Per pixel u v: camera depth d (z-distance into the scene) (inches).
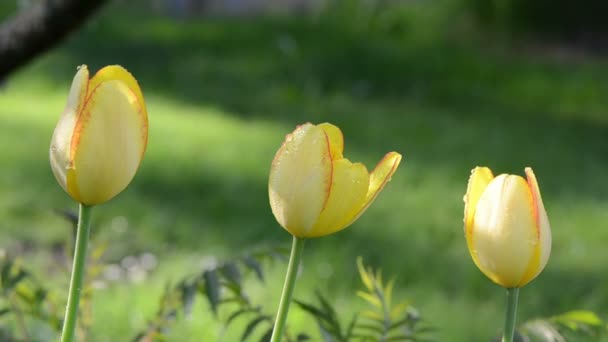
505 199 58.7
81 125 55.1
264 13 788.6
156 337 92.0
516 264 59.0
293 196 57.3
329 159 57.2
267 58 616.4
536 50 711.7
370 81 590.2
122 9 724.7
